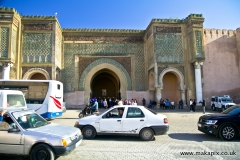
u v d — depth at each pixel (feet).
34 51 58.85
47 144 15.01
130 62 70.74
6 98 26.76
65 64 68.08
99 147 20.39
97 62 69.36
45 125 18.04
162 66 61.67
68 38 69.36
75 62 68.49
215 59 70.69
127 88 69.10
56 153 14.80
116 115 24.49
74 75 67.82
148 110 24.54
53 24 60.08
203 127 24.57
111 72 81.15
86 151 18.90
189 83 61.67
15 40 56.39
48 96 39.65
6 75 52.75
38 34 59.52
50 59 58.85
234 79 70.74
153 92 67.05
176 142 22.58
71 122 37.22
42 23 60.03
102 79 96.27
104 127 23.98
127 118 23.91
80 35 69.92
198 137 25.20
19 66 57.88
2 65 52.95
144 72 70.49
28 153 15.07
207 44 71.00
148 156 17.38
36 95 39.68
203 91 68.18
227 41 72.59
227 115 24.32
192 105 55.88
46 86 40.22
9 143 15.20
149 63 67.31
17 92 28.50
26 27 59.52
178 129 30.68
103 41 70.49
